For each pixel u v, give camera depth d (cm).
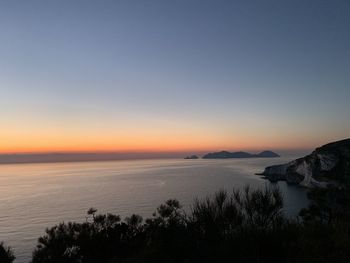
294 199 9181
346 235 864
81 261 1248
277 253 831
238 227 997
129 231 1345
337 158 13788
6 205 11338
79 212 9238
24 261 4734
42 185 19025
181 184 15500
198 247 892
